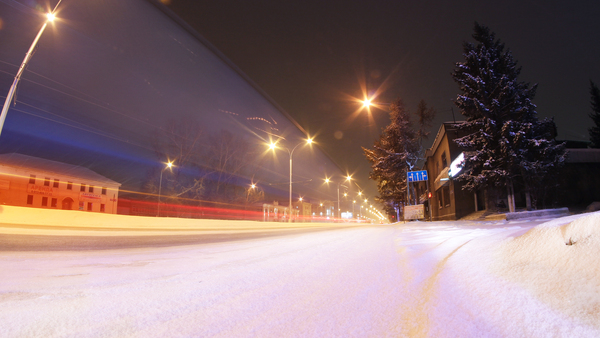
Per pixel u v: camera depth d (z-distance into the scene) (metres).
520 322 1.85
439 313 2.32
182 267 4.87
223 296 3.12
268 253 6.53
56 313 2.55
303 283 3.62
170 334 2.14
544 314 1.85
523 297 2.14
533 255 2.70
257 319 2.45
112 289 3.39
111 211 57.09
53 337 2.06
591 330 1.55
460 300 2.50
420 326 2.12
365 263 4.82
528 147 19.92
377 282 3.53
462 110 21.78
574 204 22.77
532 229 3.19
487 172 20.16
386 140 44.31
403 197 46.81
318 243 8.41
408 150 42.72
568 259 2.28
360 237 9.93
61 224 15.12
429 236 8.36
